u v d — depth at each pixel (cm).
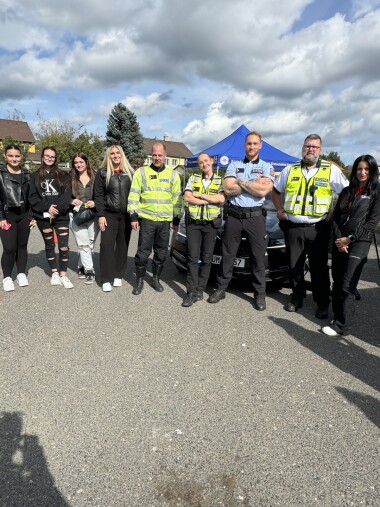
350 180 352
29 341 330
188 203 429
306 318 404
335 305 368
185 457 200
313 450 207
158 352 315
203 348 325
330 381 277
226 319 393
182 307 424
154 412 236
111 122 4441
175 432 218
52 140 3447
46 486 179
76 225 480
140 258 457
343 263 365
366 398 257
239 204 412
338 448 209
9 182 445
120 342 332
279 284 521
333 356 318
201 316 399
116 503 171
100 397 250
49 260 494
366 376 286
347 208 352
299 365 300
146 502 172
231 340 342
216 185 428
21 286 488
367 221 340
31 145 3750
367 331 375
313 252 397
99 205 459
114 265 497
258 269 419
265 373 286
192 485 182
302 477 188
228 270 438
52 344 325
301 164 396
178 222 475
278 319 398
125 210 467
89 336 343
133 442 210
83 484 181
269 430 222
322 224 391
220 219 433
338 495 178
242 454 203
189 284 430
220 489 180
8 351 311
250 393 259
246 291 494
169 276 559
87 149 3391
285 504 173
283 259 467
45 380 269
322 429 224
